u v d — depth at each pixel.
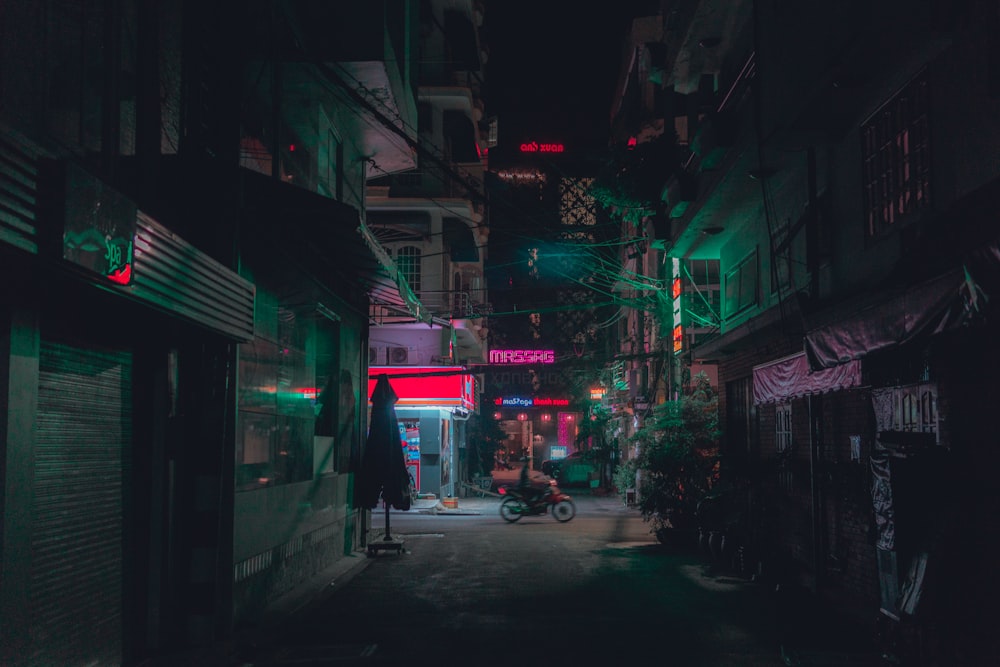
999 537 6.62
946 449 7.37
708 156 14.40
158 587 7.80
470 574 13.67
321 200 9.95
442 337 31.41
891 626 7.66
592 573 13.70
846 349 8.18
